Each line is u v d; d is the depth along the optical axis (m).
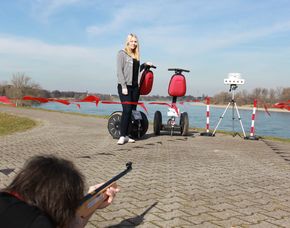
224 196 4.66
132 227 3.52
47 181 1.63
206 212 4.02
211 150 8.48
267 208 4.23
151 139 10.16
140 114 9.89
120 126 9.51
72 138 10.14
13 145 8.62
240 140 10.69
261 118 21.86
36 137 10.30
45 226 1.55
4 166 6.05
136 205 4.19
